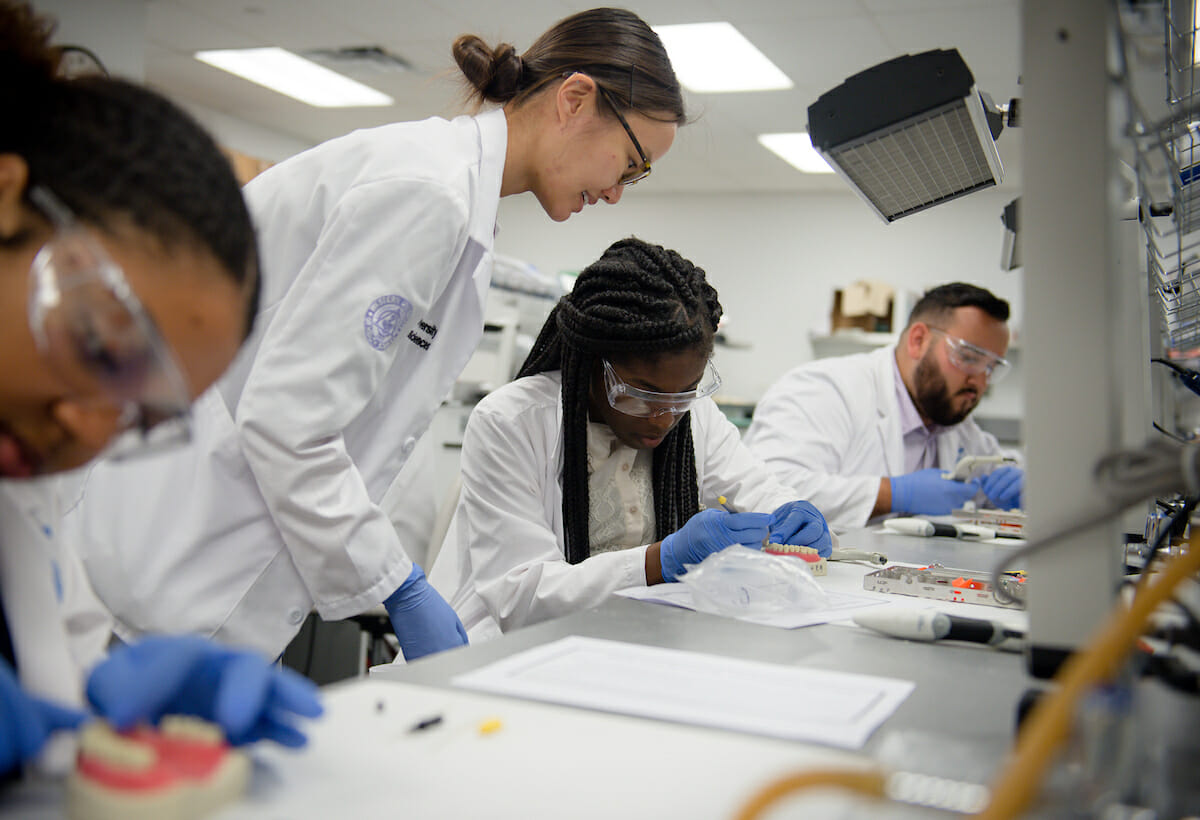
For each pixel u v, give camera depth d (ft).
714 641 2.83
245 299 1.81
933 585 3.67
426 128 4.57
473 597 4.75
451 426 11.03
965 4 11.85
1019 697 2.27
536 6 13.06
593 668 2.45
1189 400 5.41
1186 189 3.81
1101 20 2.14
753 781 1.72
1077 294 2.19
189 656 1.77
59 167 1.56
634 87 4.70
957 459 9.25
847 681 2.39
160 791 1.45
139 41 13.57
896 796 1.67
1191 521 3.93
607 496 4.98
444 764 1.76
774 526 4.72
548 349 5.10
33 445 1.66
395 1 13.23
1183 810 1.58
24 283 1.52
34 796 1.58
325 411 3.90
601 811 1.58
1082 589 2.26
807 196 22.26
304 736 1.76
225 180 1.78
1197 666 2.22
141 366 1.49
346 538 3.97
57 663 2.06
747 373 22.68
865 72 3.72
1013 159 17.06
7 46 1.67
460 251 4.44
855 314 20.77
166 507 4.09
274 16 13.99
